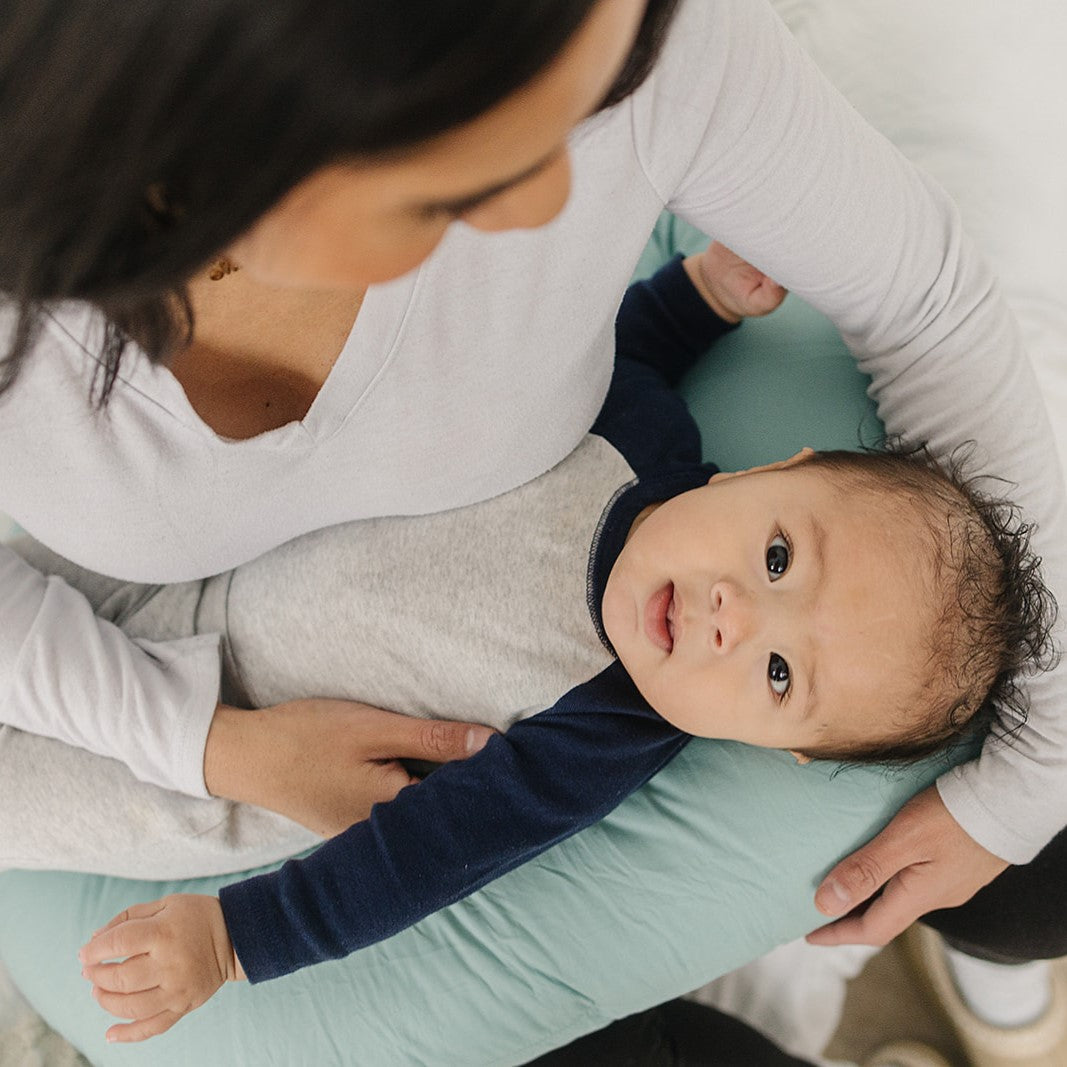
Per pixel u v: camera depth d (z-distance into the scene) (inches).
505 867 34.8
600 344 31.6
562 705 35.9
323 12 11.0
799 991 52.3
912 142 47.8
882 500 34.4
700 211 29.1
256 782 35.6
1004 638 33.7
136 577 33.1
